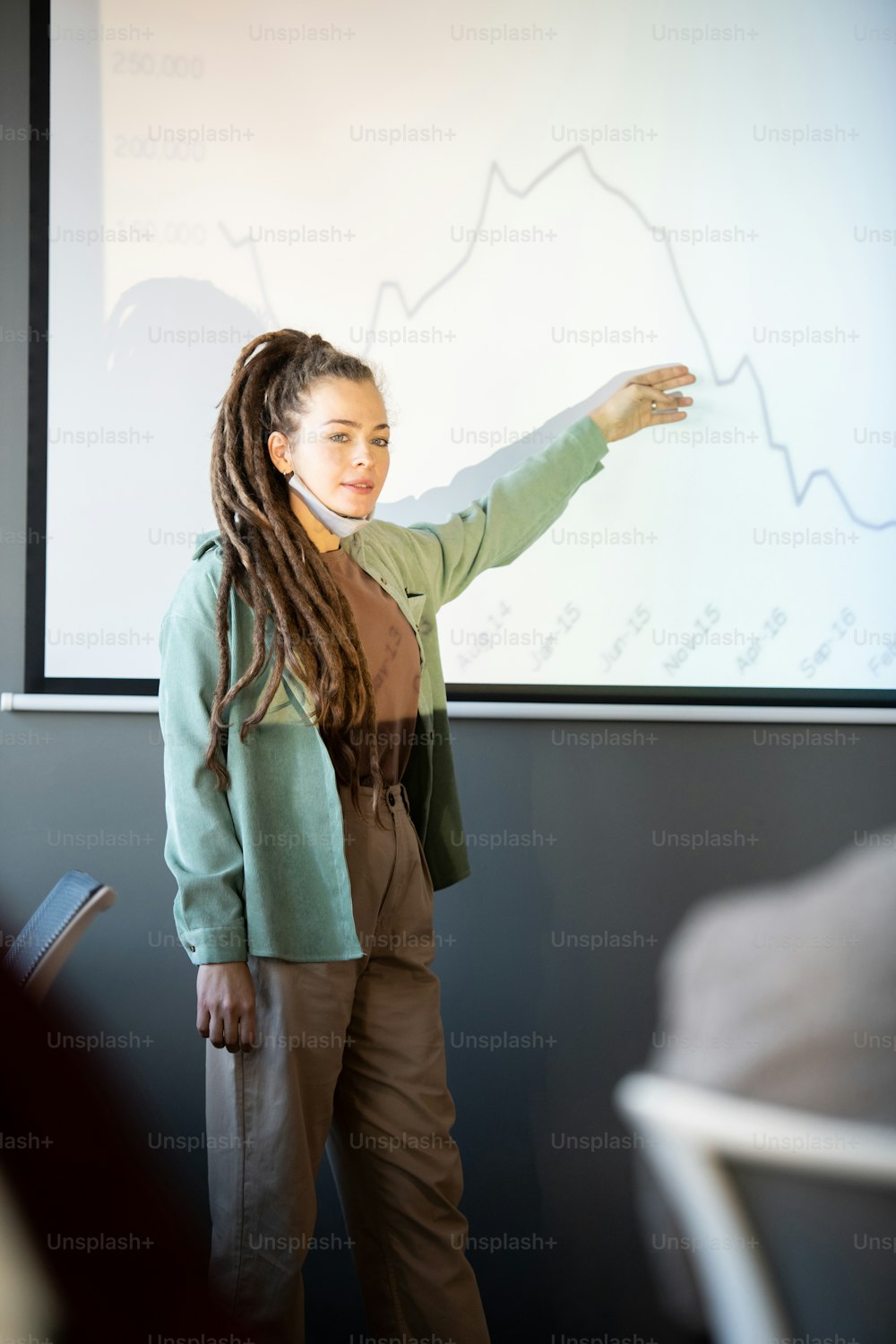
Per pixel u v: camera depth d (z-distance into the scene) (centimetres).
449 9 190
